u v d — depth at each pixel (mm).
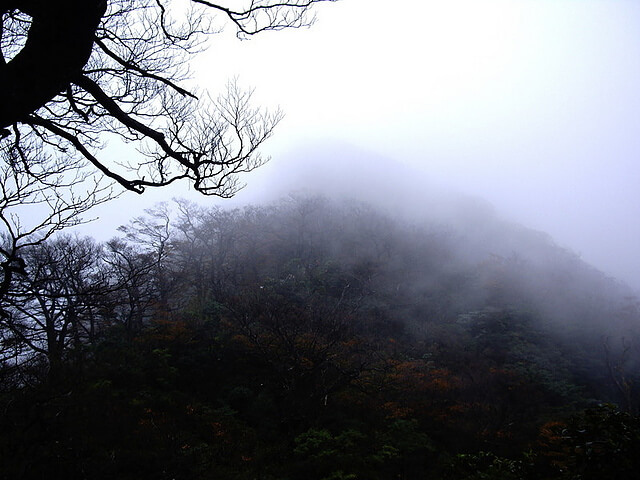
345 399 17750
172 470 10312
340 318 20672
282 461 13141
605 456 3650
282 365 17750
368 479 12086
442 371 22562
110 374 15750
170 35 3381
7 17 2920
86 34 1738
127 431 11586
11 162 3656
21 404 10031
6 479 8242
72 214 3777
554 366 26375
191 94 2875
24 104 1723
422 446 14477
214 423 14516
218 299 25641
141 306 19766
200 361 19094
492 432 16906
